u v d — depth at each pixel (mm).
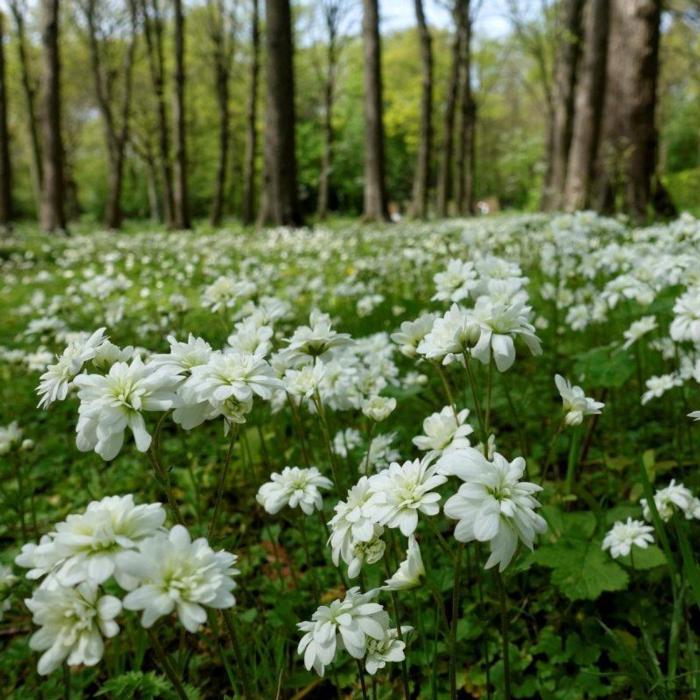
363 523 1452
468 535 1158
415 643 2199
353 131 45812
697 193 16844
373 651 1420
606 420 3576
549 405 3852
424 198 23656
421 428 3523
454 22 26141
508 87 46156
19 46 29234
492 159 52094
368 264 6922
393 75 40781
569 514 2492
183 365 1549
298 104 42656
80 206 56625
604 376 3201
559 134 21891
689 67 35094
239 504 3389
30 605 1098
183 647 1984
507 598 2412
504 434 3541
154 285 8531
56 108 19828
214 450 3889
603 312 4078
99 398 1396
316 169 44281
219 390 1438
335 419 3561
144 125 37219
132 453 4133
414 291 6340
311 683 2105
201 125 41781
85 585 1091
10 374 5219
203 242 12914
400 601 2316
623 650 1870
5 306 8961
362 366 2902
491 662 2188
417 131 39125
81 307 6992
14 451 2754
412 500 1382
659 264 3188
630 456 3133
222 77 28875
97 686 2248
